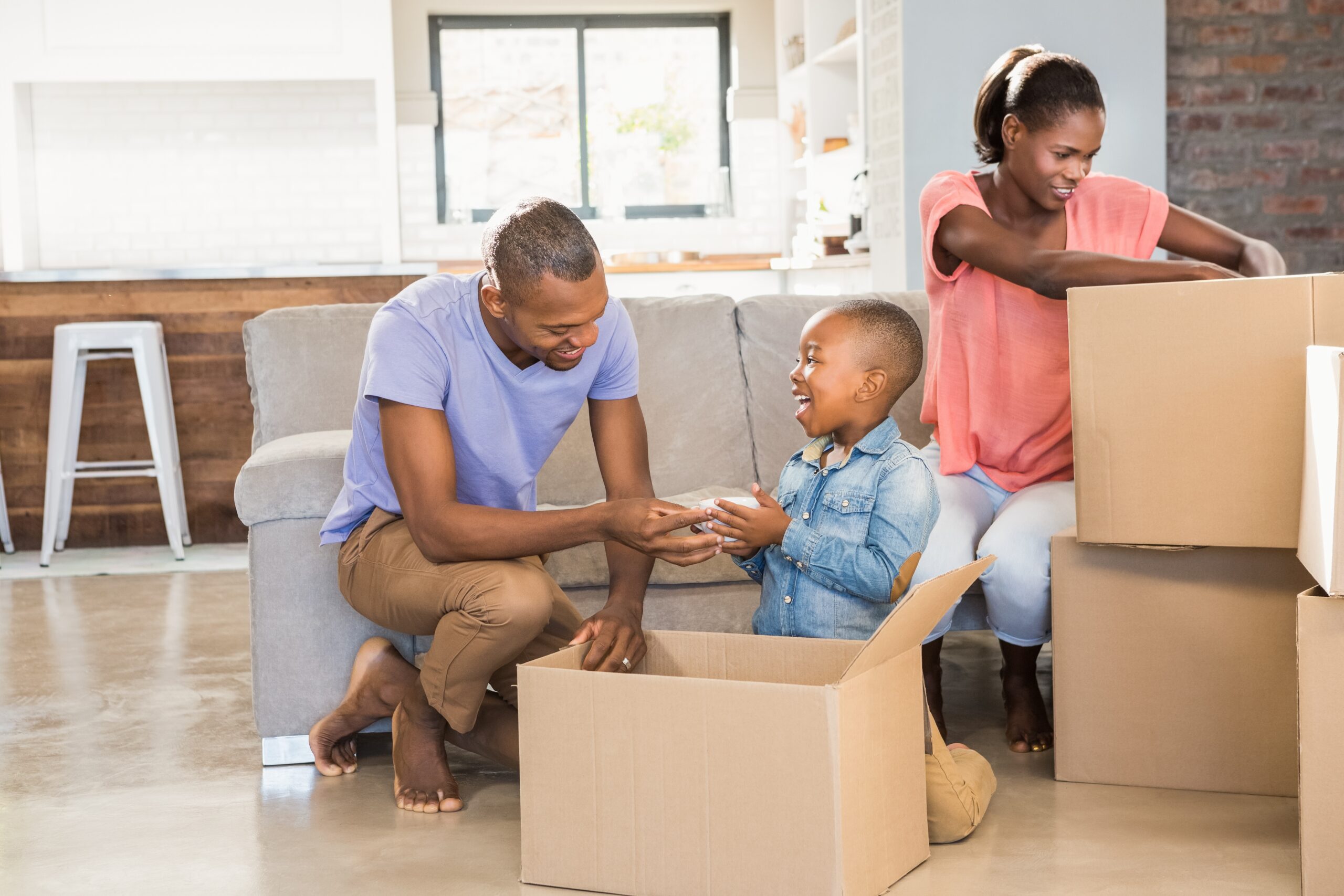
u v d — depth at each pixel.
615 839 1.57
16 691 2.73
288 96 6.28
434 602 1.80
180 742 2.34
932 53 3.99
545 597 1.75
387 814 1.92
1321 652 1.52
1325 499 1.52
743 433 2.70
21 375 4.66
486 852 1.75
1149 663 1.92
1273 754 1.87
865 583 1.80
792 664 1.71
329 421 2.57
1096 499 1.86
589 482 2.59
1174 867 1.65
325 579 2.15
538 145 6.83
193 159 6.23
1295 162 4.42
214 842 1.82
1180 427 1.80
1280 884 1.59
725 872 1.50
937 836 1.73
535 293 1.64
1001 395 2.24
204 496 4.80
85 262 6.19
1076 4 4.04
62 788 2.08
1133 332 1.81
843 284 5.19
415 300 1.81
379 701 2.05
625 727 1.55
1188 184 4.40
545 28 6.77
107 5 5.50
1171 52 4.35
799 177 6.75
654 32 6.85
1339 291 1.70
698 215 6.95
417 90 6.62
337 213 6.38
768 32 6.77
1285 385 1.73
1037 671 2.71
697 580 2.24
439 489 1.75
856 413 1.84
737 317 2.78
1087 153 2.14
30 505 4.71
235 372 4.76
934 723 1.80
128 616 3.54
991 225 2.16
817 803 1.45
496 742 1.93
